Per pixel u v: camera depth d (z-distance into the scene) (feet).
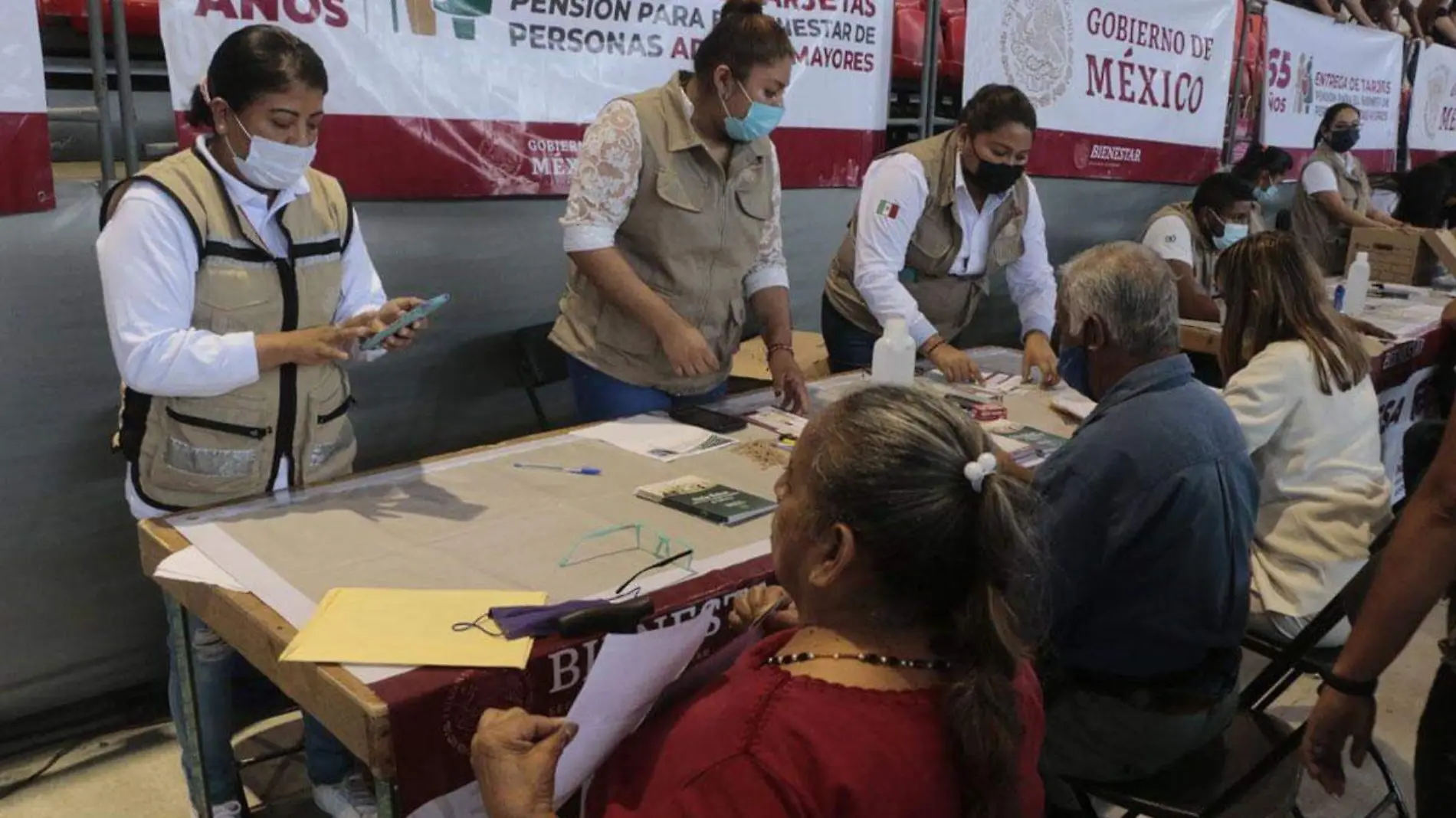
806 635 3.05
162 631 7.84
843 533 2.79
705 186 6.73
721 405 7.18
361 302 5.78
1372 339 10.36
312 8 7.57
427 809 3.59
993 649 2.82
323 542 4.67
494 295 9.19
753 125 6.48
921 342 8.13
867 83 11.37
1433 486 3.61
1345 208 15.83
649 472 5.75
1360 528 6.31
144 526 4.79
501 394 9.47
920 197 8.31
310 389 5.55
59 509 7.16
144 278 4.88
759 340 10.85
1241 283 6.70
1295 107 17.85
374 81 7.97
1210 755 5.24
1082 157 14.05
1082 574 4.85
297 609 4.02
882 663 2.86
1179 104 15.35
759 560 4.60
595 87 9.27
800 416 6.94
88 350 7.07
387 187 8.22
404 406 8.87
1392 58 19.95
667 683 3.54
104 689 7.64
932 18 11.66
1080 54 13.50
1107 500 4.76
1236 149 17.15
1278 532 6.49
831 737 2.70
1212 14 15.40
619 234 6.89
